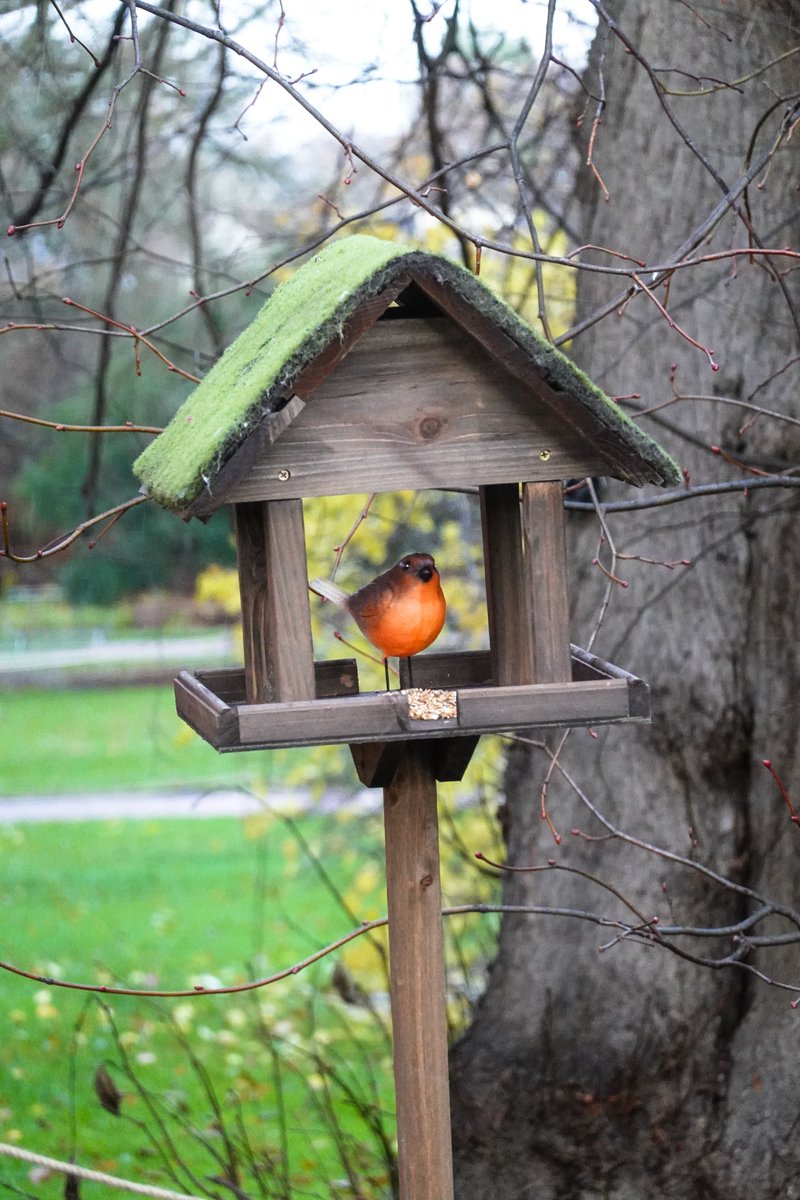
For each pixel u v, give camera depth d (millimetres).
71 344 13898
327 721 3156
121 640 25359
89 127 7156
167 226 8500
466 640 8445
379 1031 8758
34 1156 3520
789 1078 4863
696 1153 4910
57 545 4016
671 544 5176
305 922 11867
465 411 3322
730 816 5141
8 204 6324
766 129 4895
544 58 3838
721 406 5082
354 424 3260
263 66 3457
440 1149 3582
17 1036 9055
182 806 17078
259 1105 7742
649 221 5156
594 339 5344
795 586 5027
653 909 5160
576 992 5246
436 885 3572
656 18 5094
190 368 10391
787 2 4820
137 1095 7785
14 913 12422
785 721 5039
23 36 6203
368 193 8328
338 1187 6000
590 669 3562
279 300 3652
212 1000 9836
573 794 5363
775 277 4258
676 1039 5055
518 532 3801
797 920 4031
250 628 3572
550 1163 5020
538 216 7141
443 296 3131
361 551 8617
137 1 3705
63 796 17938
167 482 3316
